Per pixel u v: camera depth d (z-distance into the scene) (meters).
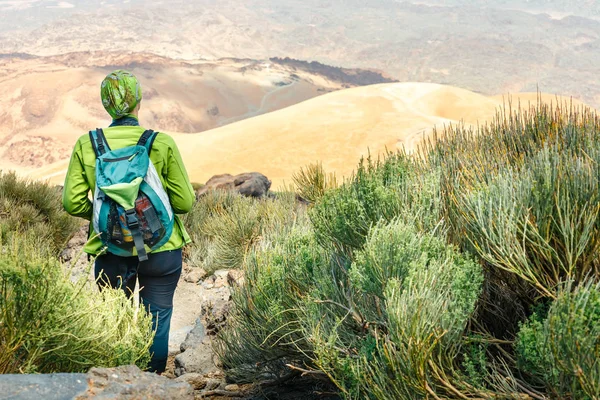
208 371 4.27
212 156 162.00
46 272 2.52
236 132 177.50
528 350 2.08
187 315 6.71
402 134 167.62
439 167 3.36
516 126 4.11
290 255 3.73
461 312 2.29
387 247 2.61
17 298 2.41
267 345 3.47
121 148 3.39
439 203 3.14
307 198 7.26
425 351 2.12
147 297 3.64
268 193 14.66
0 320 2.38
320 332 2.84
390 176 3.55
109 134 3.45
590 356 1.85
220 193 11.45
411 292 2.33
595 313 1.97
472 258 2.76
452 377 2.30
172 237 3.54
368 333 2.73
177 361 4.51
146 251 3.39
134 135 3.47
